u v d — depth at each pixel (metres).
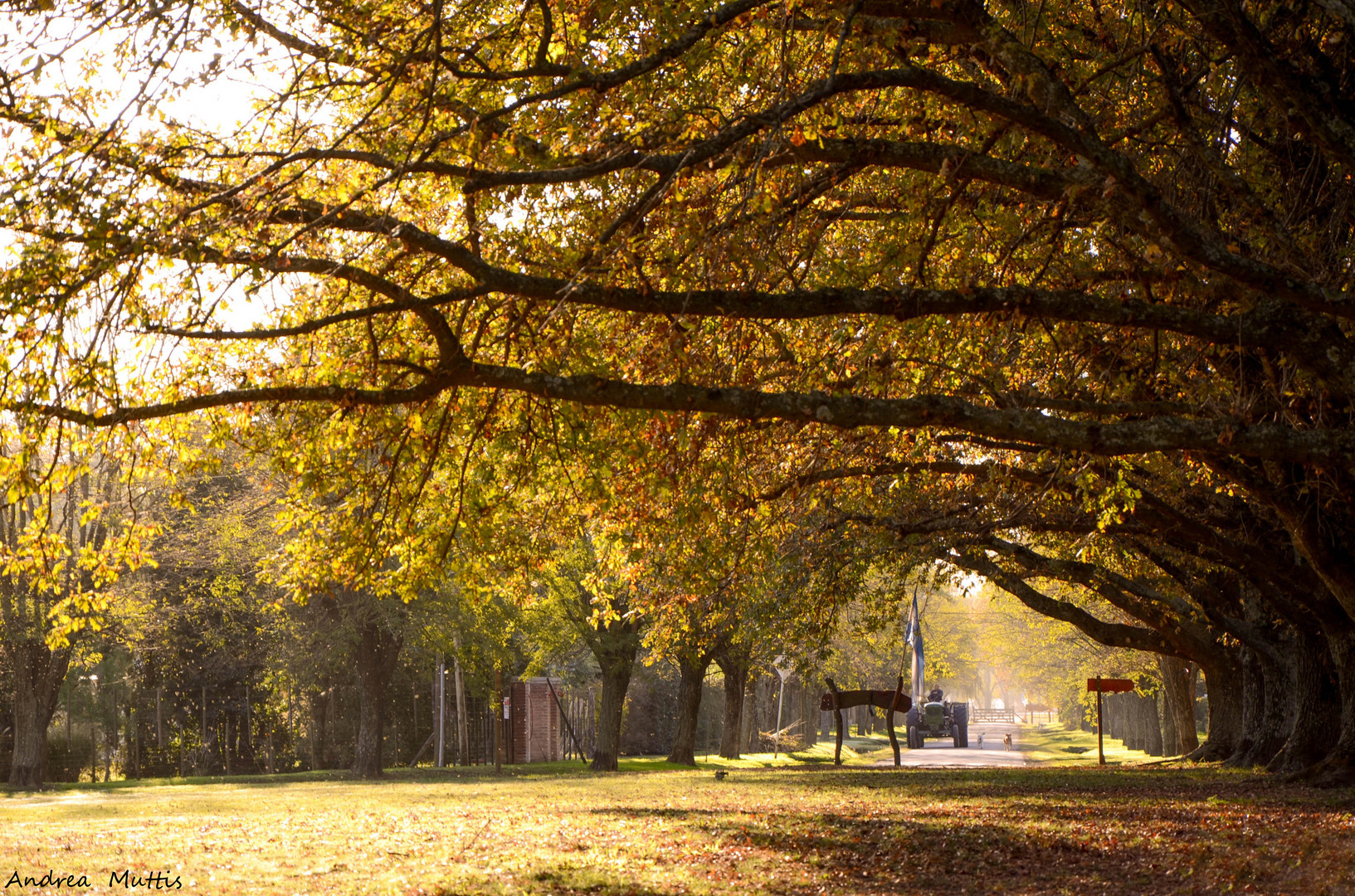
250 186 9.30
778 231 11.25
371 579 12.99
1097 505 16.34
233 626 44.03
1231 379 13.57
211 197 8.96
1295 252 11.32
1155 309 10.09
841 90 9.25
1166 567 26.08
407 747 48.53
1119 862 11.13
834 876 10.47
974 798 19.08
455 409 12.78
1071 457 15.64
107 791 31.88
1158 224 9.35
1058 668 62.69
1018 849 12.02
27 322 8.79
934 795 20.25
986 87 11.82
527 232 12.07
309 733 48.47
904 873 10.66
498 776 35.66
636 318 11.99
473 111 9.98
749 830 13.84
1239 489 19.28
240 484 37.41
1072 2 11.96
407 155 9.33
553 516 15.48
